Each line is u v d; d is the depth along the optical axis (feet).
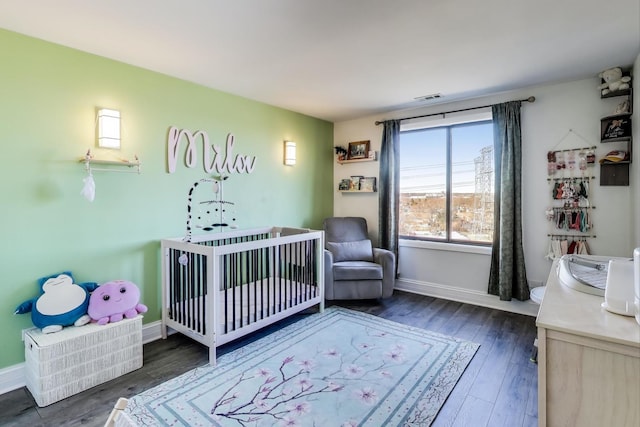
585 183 10.24
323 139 15.52
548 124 10.77
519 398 6.72
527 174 11.19
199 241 10.16
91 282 8.11
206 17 6.54
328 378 7.39
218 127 11.06
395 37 7.42
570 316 3.71
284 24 6.82
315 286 11.42
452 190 13.17
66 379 6.75
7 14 6.37
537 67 9.23
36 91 7.36
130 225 9.01
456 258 12.88
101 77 8.35
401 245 14.16
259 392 6.88
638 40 7.60
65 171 7.80
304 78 10.02
